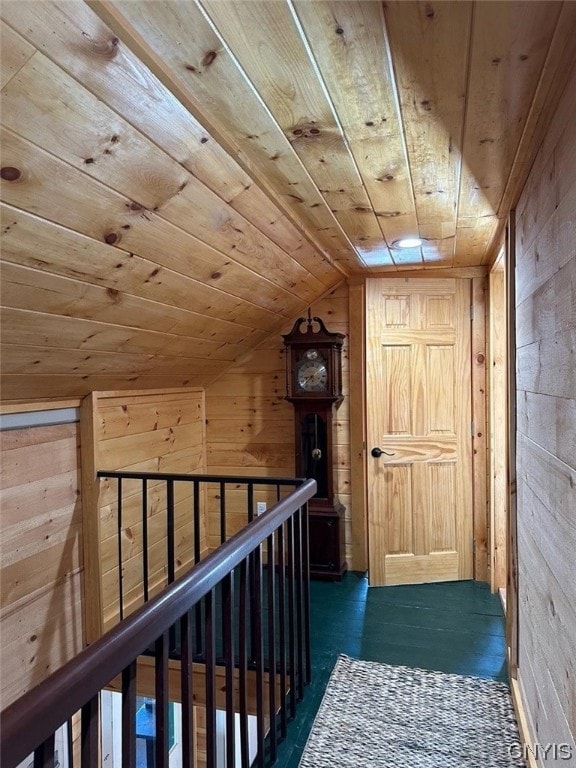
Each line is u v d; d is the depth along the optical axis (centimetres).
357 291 364
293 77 125
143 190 149
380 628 286
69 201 135
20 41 95
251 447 390
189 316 255
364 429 368
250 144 160
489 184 195
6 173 116
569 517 124
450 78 127
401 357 352
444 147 164
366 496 367
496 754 188
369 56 118
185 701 124
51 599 244
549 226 144
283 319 369
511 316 226
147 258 183
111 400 282
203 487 393
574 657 119
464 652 258
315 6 102
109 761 285
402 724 205
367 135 156
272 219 219
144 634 101
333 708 216
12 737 70
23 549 228
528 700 188
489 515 340
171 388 349
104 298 188
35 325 175
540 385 161
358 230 255
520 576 212
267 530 174
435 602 318
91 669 86
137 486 307
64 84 107
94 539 265
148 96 122
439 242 281
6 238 132
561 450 132
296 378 361
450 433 349
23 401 226
